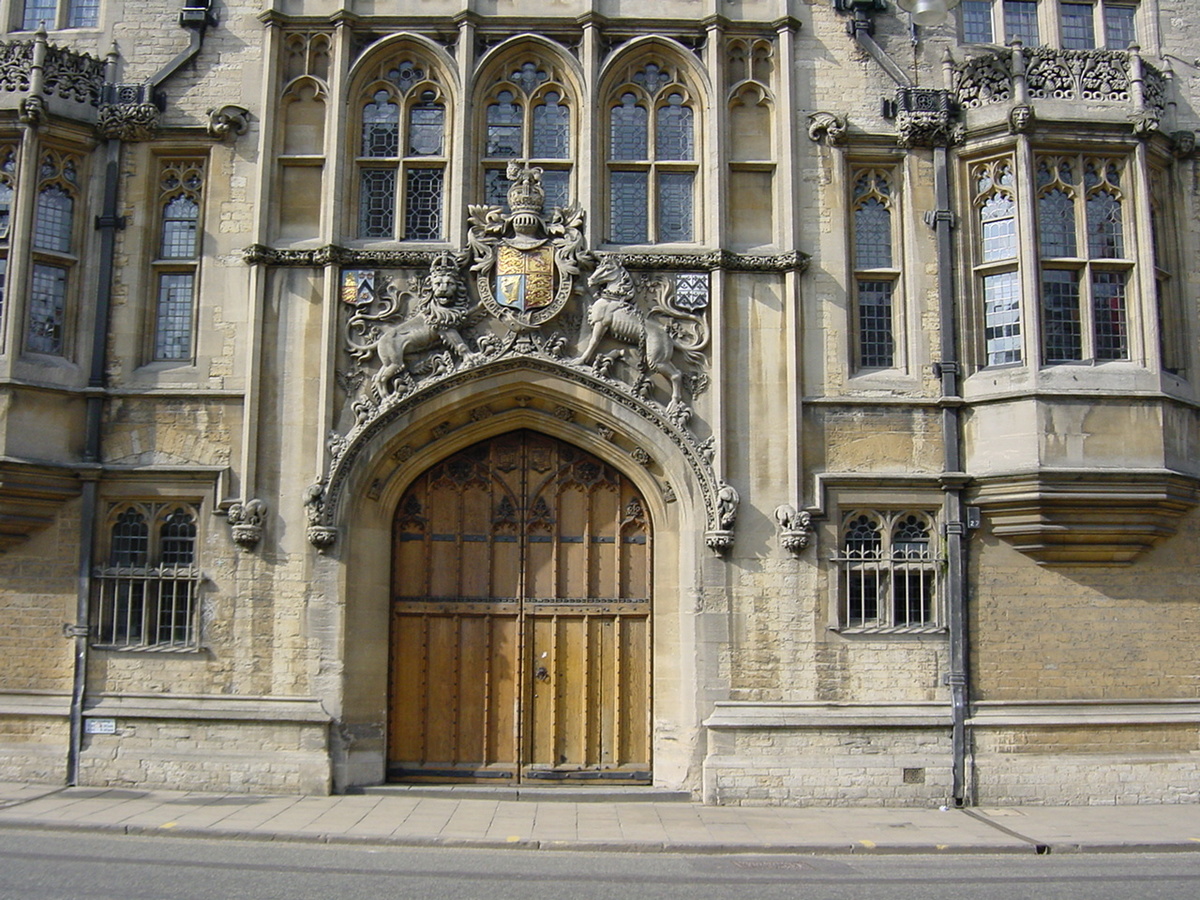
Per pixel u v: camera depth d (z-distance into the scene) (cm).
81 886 862
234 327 1354
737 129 1406
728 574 1308
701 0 1431
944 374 1344
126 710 1282
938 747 1284
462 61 1391
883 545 1326
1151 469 1278
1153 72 1389
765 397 1341
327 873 923
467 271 1355
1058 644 1310
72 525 1320
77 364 1345
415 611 1360
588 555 1371
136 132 1381
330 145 1372
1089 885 921
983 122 1369
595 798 1275
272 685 1288
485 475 1386
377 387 1317
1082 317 1341
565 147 1412
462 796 1274
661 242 1394
